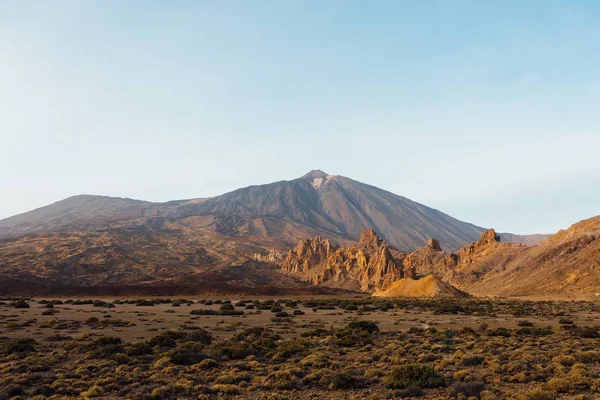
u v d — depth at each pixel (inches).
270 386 923.4
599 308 3681.1
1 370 1077.1
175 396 852.0
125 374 1040.8
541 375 939.3
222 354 1320.1
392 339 1707.7
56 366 1178.6
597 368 1031.6
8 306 3927.2
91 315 2972.4
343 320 2699.3
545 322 2518.5
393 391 850.1
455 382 925.2
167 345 1513.3
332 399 826.8
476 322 2539.4
